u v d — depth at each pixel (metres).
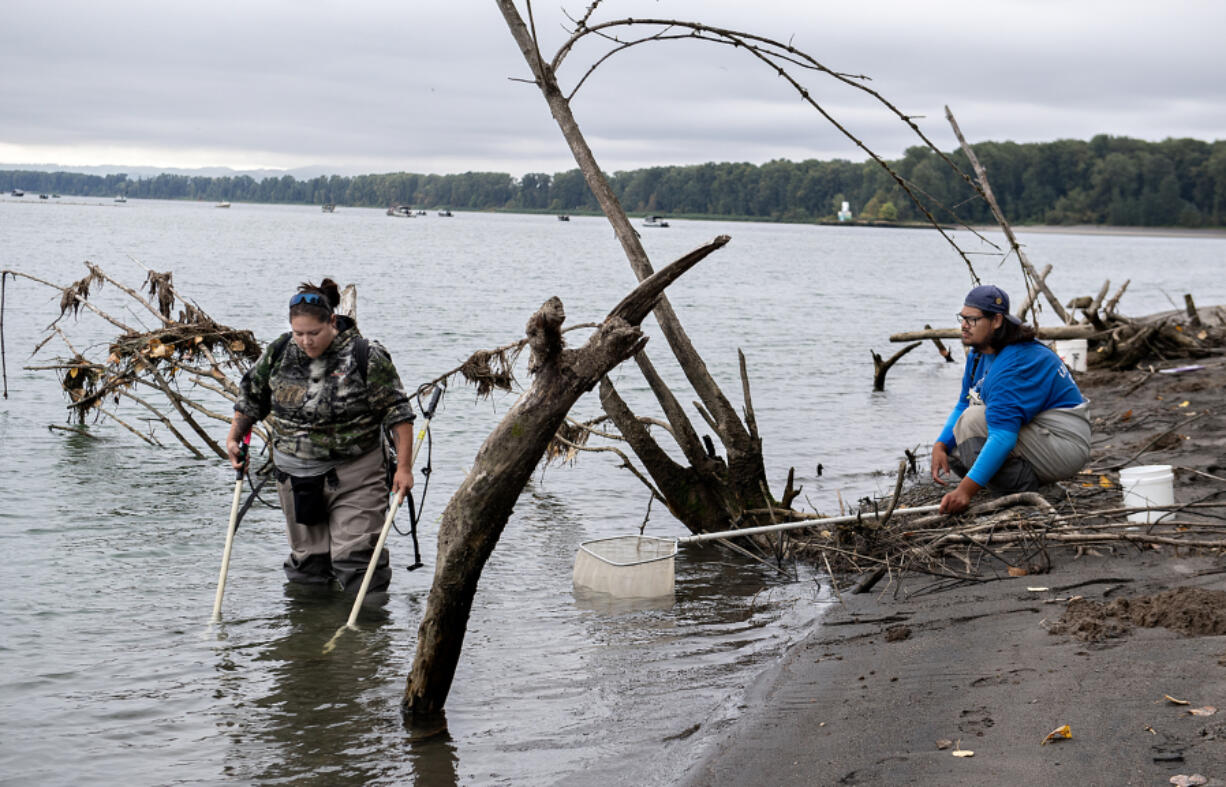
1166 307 35.56
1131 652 3.99
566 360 4.00
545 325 3.88
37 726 4.26
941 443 6.48
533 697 4.59
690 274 51.84
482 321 24.50
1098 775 3.05
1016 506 6.05
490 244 88.81
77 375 10.60
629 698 4.53
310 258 54.34
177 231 87.25
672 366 17.23
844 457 10.58
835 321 27.84
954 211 7.22
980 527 5.93
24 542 6.89
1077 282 50.84
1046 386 5.89
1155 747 3.16
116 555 6.70
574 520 8.03
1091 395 12.71
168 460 9.67
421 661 4.32
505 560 6.90
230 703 4.52
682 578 6.55
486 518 4.14
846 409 13.80
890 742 3.58
